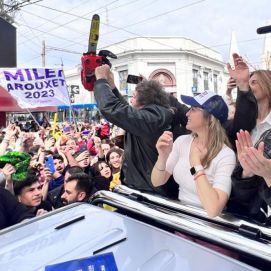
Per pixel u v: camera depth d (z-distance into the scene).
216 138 1.75
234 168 1.67
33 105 7.56
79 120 25.95
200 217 1.44
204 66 39.94
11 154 2.78
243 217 1.37
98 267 1.08
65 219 1.39
